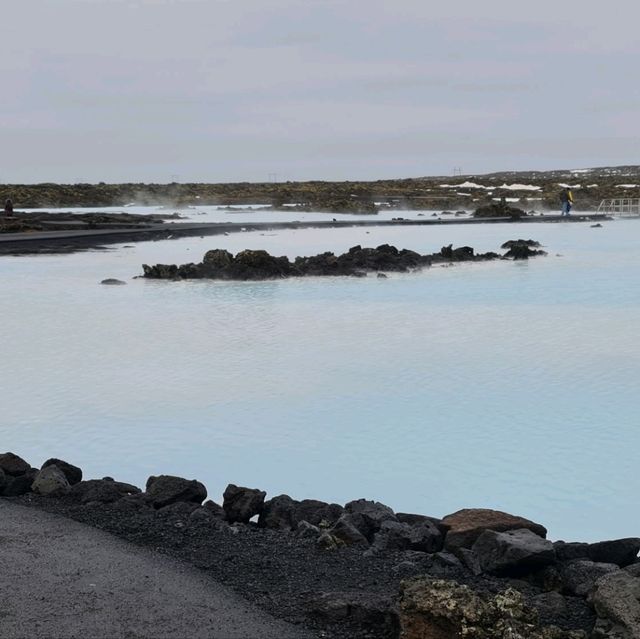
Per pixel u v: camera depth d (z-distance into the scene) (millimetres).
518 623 4469
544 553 5449
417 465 10008
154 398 13070
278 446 10695
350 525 6227
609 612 4652
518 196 100938
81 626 4539
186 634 4484
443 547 6164
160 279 28172
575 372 14953
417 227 55250
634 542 5875
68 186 114000
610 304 23375
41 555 5625
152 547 5934
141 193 104062
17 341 17891
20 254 34969
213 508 6949
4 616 4645
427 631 4527
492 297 24703
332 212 78812
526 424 11711
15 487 7230
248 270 28609
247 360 16016
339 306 22891
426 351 16891
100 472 9688
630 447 10648
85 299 23953
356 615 4715
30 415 12109
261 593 5164
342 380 14336
